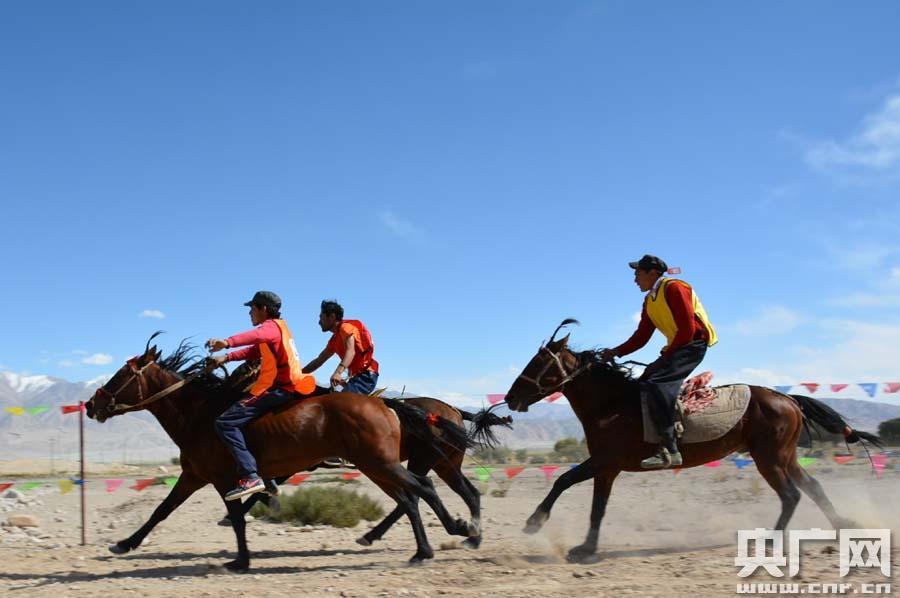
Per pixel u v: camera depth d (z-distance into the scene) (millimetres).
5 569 9430
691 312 9500
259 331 8820
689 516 14008
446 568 8906
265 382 8898
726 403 9742
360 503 14461
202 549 11109
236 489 8648
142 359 9180
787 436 9766
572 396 9875
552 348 9844
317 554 10477
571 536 12016
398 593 7508
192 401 9297
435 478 22391
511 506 16188
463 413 10562
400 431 9453
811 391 13312
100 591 7961
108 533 13297
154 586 8172
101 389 9156
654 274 9883
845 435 10266
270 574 8875
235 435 8734
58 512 16469
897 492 16391
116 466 38250
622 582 7898
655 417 9328
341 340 10320
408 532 12602
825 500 9938
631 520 13875
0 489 12172
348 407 8891
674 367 9461
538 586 7781
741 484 19203
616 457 9492
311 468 10039
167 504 9828
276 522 14109
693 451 9672
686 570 8367
